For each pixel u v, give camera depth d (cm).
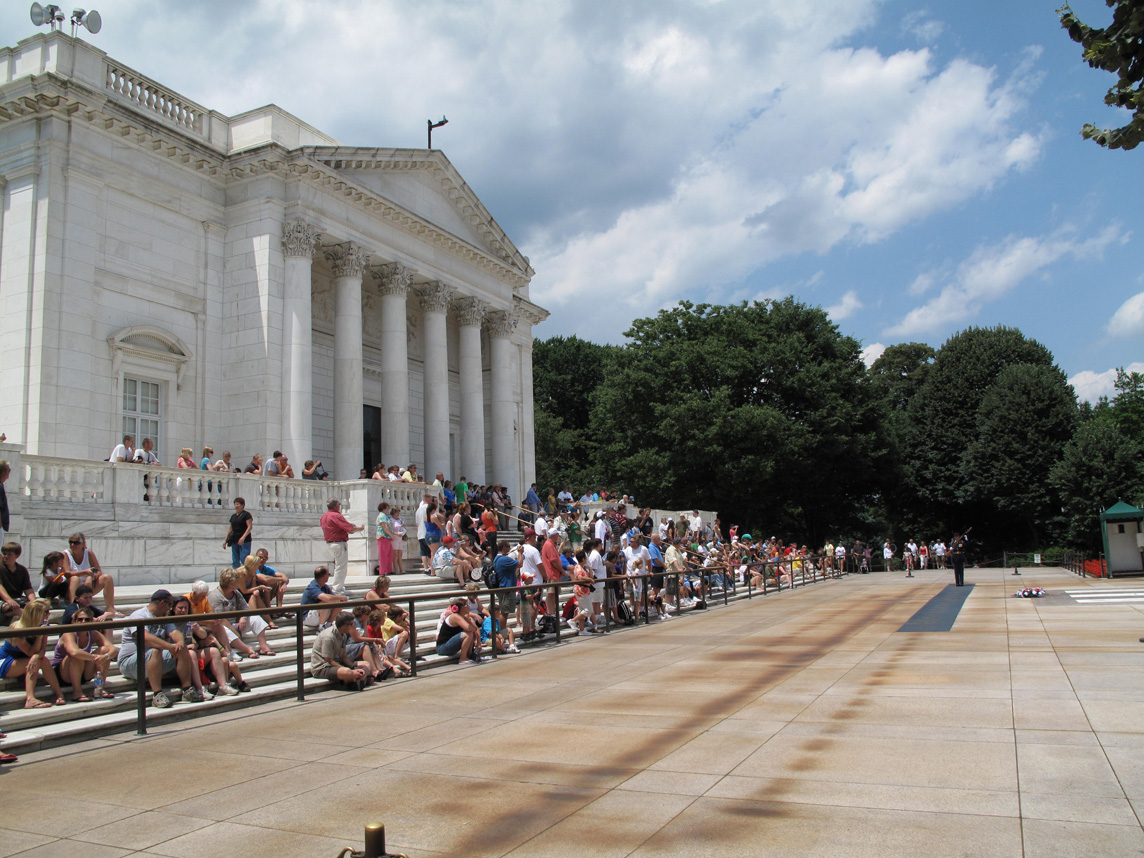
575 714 1084
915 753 812
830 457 6059
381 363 3856
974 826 612
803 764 794
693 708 1085
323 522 2080
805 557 4541
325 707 1230
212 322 3141
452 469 4575
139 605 1681
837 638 1800
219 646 1330
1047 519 6388
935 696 1084
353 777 823
